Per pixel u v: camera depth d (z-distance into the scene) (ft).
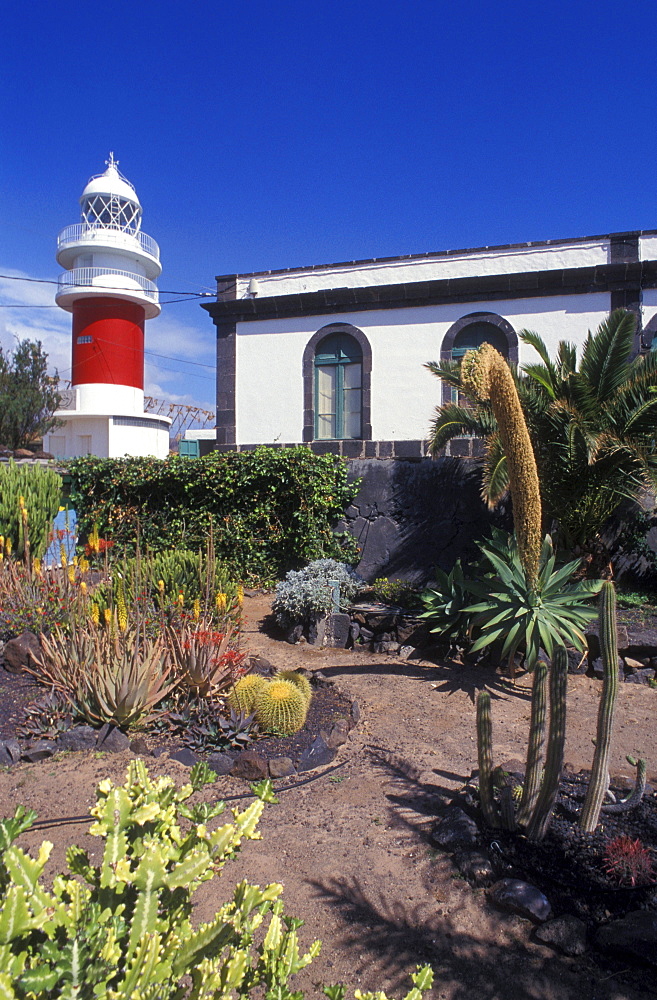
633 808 12.53
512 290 44.50
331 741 16.71
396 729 18.17
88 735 16.21
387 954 9.46
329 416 49.44
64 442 91.97
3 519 30.37
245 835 6.20
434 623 25.25
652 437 25.41
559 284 43.55
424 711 19.65
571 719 19.19
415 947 9.61
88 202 93.04
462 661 24.67
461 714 19.47
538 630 21.42
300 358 49.60
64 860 11.43
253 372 50.72
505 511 31.27
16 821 5.57
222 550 37.58
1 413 67.26
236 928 5.82
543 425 25.84
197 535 38.34
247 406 50.85
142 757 15.67
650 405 24.17
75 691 17.29
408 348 46.91
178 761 15.38
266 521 36.86
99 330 90.68
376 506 34.32
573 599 21.89
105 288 88.38
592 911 10.02
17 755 15.53
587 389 25.34
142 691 16.48
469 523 31.99
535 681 11.73
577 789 13.51
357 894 10.77
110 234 90.38
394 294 46.83
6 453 61.72
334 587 27.99
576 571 27.50
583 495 26.61
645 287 42.09
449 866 11.43
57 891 5.68
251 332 50.80
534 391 26.18
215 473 37.65
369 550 34.24
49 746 15.92
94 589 24.79
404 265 47.62
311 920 10.17
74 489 41.55
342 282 49.08
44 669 18.88
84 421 91.50
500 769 12.87
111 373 91.04
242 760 15.01
